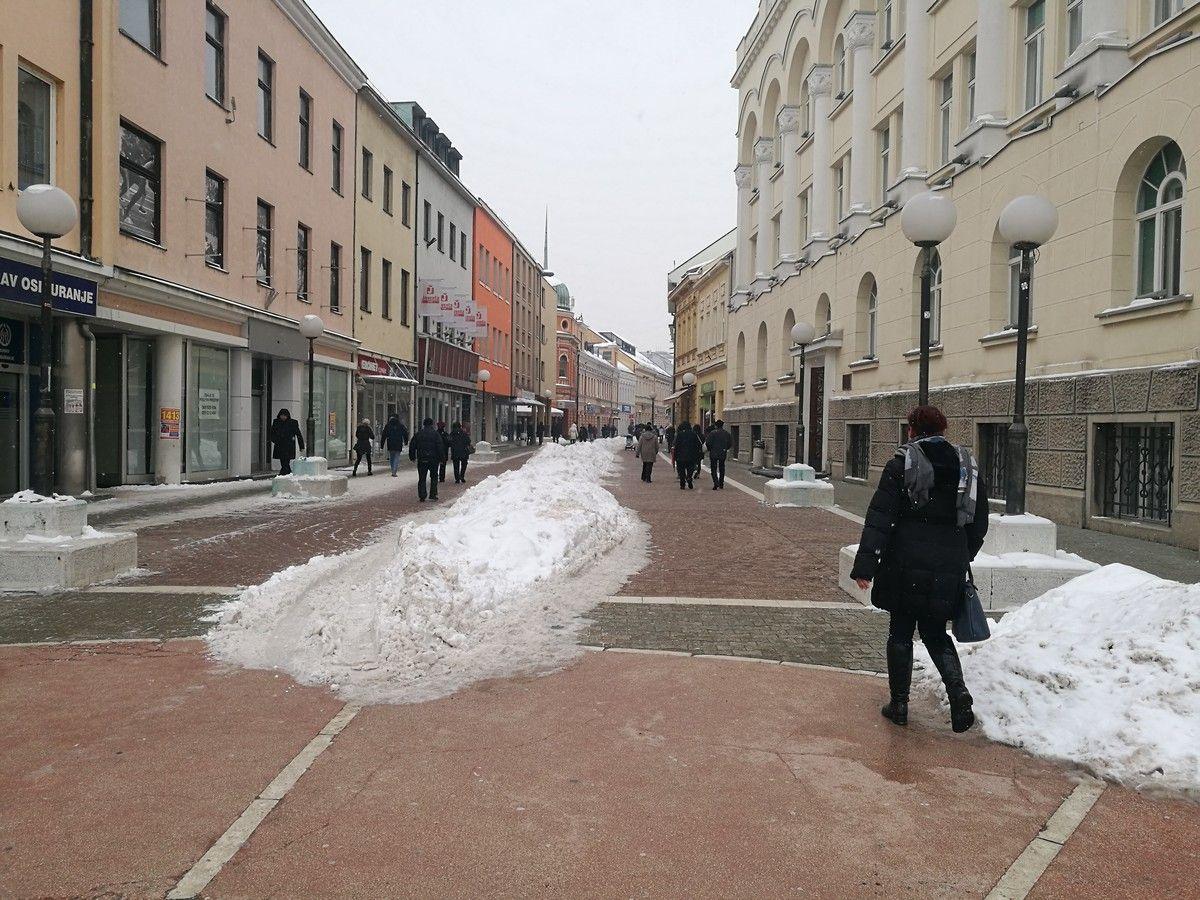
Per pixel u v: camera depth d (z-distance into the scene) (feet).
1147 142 36.63
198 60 60.90
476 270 160.66
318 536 37.17
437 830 10.69
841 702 15.84
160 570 28.63
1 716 14.62
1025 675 14.79
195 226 60.85
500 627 20.48
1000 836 10.77
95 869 9.67
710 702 15.71
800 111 97.30
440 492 62.59
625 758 13.07
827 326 84.84
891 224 65.00
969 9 55.26
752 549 34.58
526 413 213.46
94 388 51.98
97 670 17.33
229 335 65.87
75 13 47.44
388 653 17.99
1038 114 45.57
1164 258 36.86
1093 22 40.52
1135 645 14.20
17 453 48.42
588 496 40.27
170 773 12.29
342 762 12.75
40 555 24.94
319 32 81.41
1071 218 41.55
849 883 9.62
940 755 13.38
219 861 9.88
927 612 13.98
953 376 53.88
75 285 46.78
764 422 102.78
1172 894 9.48
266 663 17.80
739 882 9.59
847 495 61.05
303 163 82.28
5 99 42.47
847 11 79.20
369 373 99.96
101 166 49.26
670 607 23.50
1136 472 37.47
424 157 122.62
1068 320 41.81
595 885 9.49
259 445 77.36
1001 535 23.95
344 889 9.33
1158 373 34.86
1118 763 12.39
